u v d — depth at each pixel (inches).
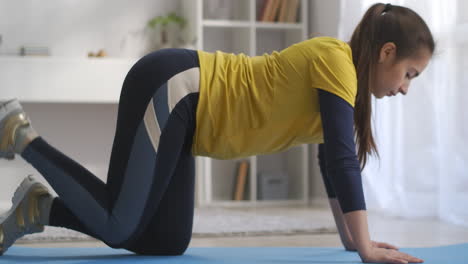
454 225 126.6
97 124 188.4
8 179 183.6
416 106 139.5
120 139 68.3
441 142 132.2
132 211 67.6
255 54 201.0
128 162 67.3
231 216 146.4
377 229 121.0
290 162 201.9
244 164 191.5
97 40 189.2
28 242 99.5
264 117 68.8
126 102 68.6
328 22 187.6
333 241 103.7
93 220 68.6
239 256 75.8
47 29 185.6
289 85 68.1
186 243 75.5
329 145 64.2
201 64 69.4
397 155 144.6
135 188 67.1
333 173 63.9
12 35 183.2
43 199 72.3
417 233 114.3
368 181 153.3
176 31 193.2
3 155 69.3
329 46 67.4
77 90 167.5
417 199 139.1
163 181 68.4
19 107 69.2
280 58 69.9
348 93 65.3
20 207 72.4
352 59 69.2
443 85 132.0
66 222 71.8
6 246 73.8
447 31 130.6
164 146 67.4
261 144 71.4
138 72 68.7
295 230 116.3
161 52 69.9
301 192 193.9
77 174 67.9
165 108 67.1
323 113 65.0
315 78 66.1
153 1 193.5
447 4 130.6
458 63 129.0
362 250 63.4
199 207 176.7
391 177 145.7
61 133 186.2
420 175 138.9
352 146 64.5
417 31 68.3
